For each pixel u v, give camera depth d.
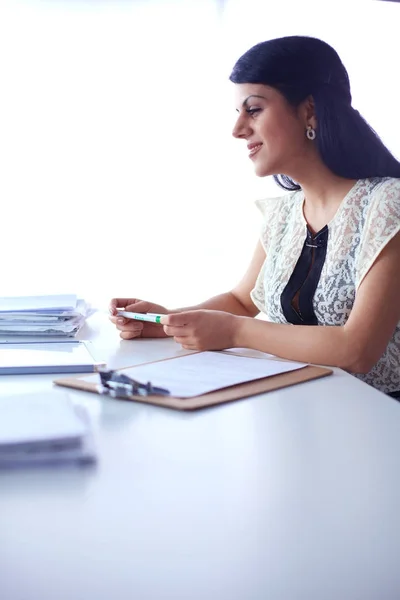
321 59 1.63
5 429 0.79
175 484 0.73
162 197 3.80
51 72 3.56
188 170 3.80
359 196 1.62
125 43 3.61
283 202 1.86
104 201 3.73
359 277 1.52
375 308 1.43
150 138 3.73
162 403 1.00
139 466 0.78
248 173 3.86
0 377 1.16
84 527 0.63
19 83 3.54
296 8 3.75
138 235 3.80
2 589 0.53
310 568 0.57
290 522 0.65
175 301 3.86
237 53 3.73
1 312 1.52
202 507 0.68
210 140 3.79
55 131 3.62
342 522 0.65
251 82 1.63
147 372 1.16
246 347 1.39
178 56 3.68
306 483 0.74
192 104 3.74
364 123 1.66
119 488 0.72
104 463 0.78
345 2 3.79
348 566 0.57
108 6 3.56
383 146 1.67
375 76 3.86
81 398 1.04
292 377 1.18
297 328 1.37
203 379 1.12
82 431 0.79
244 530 0.63
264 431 0.90
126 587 0.54
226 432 0.89
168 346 1.47
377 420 0.95
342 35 3.81
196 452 0.82
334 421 0.95
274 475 0.76
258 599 0.53
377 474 0.76
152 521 0.65
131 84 3.65
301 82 1.61
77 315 1.59
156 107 3.71
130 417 0.95
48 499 0.69
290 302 1.68
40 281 3.72
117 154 3.71
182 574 0.56
